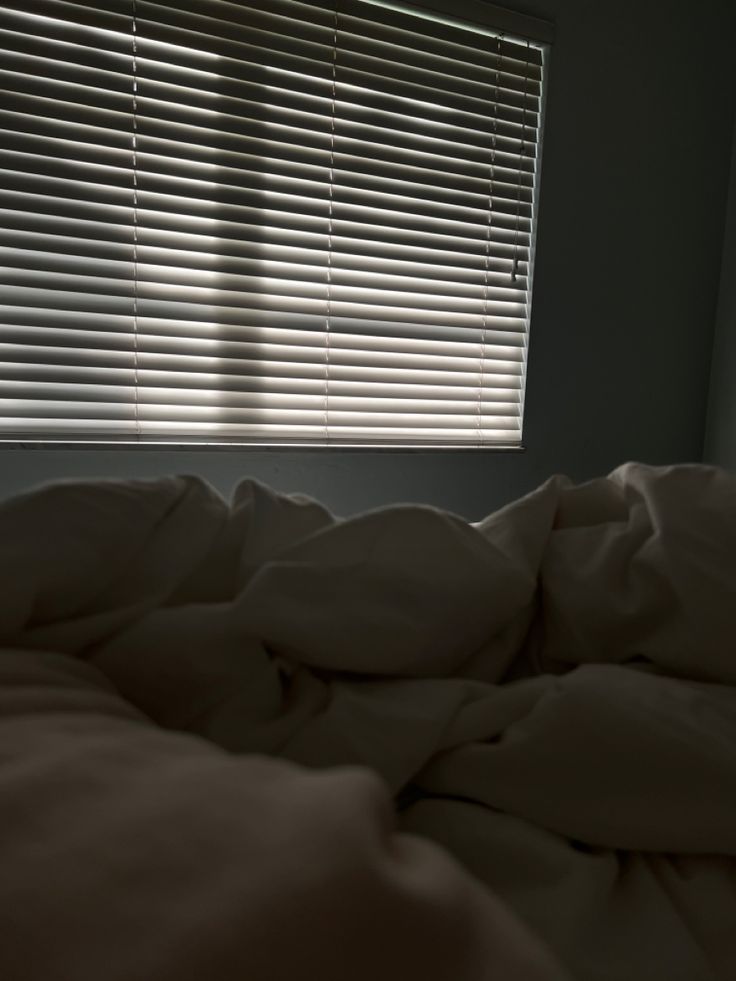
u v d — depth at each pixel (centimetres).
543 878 49
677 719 52
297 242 210
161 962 19
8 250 183
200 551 61
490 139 232
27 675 44
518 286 245
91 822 23
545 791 52
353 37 210
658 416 274
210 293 203
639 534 70
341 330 218
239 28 195
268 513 66
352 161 214
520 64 234
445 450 234
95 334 193
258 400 213
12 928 19
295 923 20
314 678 58
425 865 25
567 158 243
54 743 30
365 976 20
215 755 31
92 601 56
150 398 200
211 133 197
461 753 54
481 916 24
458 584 60
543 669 68
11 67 175
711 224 272
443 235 233
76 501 57
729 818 50
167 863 22
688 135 262
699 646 62
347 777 28
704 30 259
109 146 186
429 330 232
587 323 255
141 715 44
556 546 72
